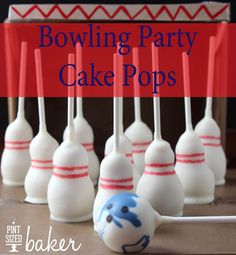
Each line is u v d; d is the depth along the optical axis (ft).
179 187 2.34
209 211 2.45
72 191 2.29
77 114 2.87
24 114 3.10
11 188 2.88
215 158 2.91
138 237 1.90
